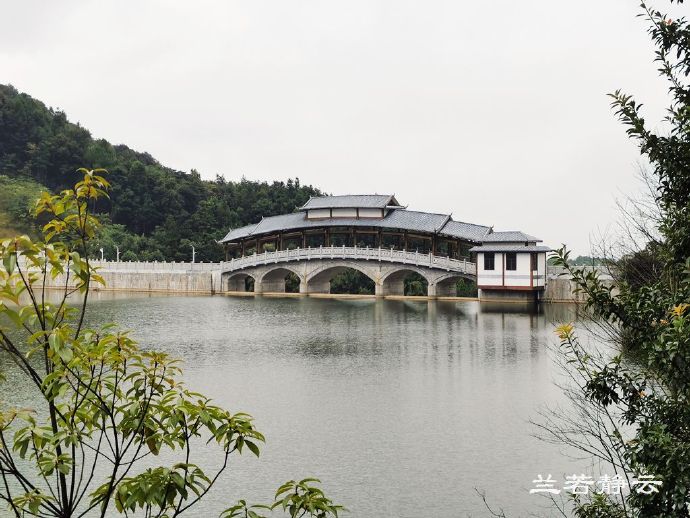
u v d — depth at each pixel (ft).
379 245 266.57
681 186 28.60
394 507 53.93
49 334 18.52
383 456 66.13
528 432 73.05
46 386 19.51
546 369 110.32
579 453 65.10
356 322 186.50
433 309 218.59
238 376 107.14
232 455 66.18
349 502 55.01
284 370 112.78
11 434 64.13
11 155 468.75
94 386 20.99
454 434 73.41
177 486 19.77
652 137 28.60
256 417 80.64
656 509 25.68
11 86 545.03
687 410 26.66
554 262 29.58
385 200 268.82
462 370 111.24
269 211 475.72
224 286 309.63
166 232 426.10
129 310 223.51
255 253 304.30
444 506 54.03
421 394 93.35
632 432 65.10
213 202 475.31
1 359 106.32
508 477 60.23
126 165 508.53
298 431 74.90
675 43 29.30
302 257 278.67
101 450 65.26
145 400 21.22
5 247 17.90
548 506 53.57
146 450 66.33
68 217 20.25
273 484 58.75
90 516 51.62
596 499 34.09
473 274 235.20
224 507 53.88
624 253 51.16
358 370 112.37
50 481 56.90
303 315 207.51
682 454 24.86
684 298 26.27
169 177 506.48
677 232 28.17
